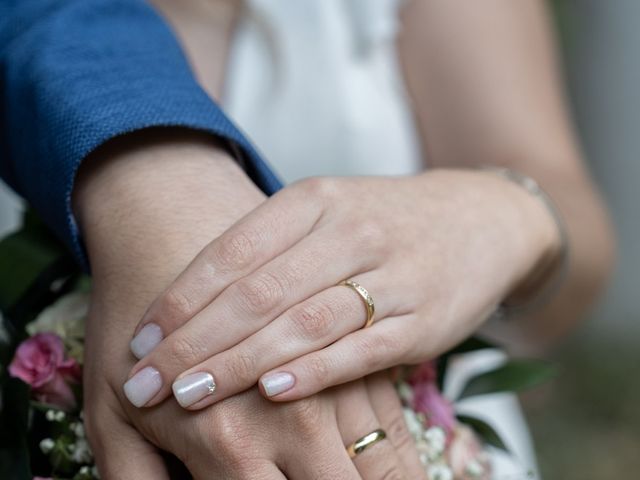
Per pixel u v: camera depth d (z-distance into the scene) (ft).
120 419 1.31
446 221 1.45
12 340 1.52
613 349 6.20
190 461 1.26
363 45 2.03
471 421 1.57
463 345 1.56
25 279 1.51
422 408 1.46
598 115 6.63
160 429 1.27
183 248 1.34
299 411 1.25
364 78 2.04
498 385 1.59
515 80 2.01
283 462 1.26
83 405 1.38
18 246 1.56
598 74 6.55
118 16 1.62
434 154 2.08
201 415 1.24
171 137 1.44
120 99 1.43
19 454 1.40
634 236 6.62
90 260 1.42
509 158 1.96
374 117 2.02
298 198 1.34
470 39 2.02
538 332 2.12
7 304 1.50
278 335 1.25
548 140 1.98
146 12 1.66
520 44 2.04
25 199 1.61
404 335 1.33
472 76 2.01
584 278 1.90
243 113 2.02
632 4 6.33
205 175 1.41
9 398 1.41
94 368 1.33
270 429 1.25
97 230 1.40
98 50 1.53
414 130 2.07
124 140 1.43
